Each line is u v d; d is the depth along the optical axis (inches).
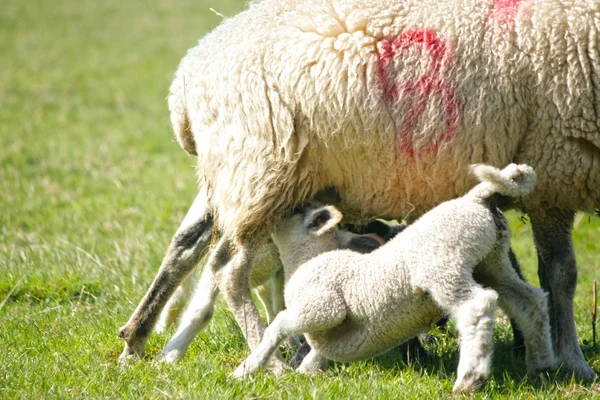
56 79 1929.1
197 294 502.0
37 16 2819.9
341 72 451.2
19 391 400.8
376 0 463.5
